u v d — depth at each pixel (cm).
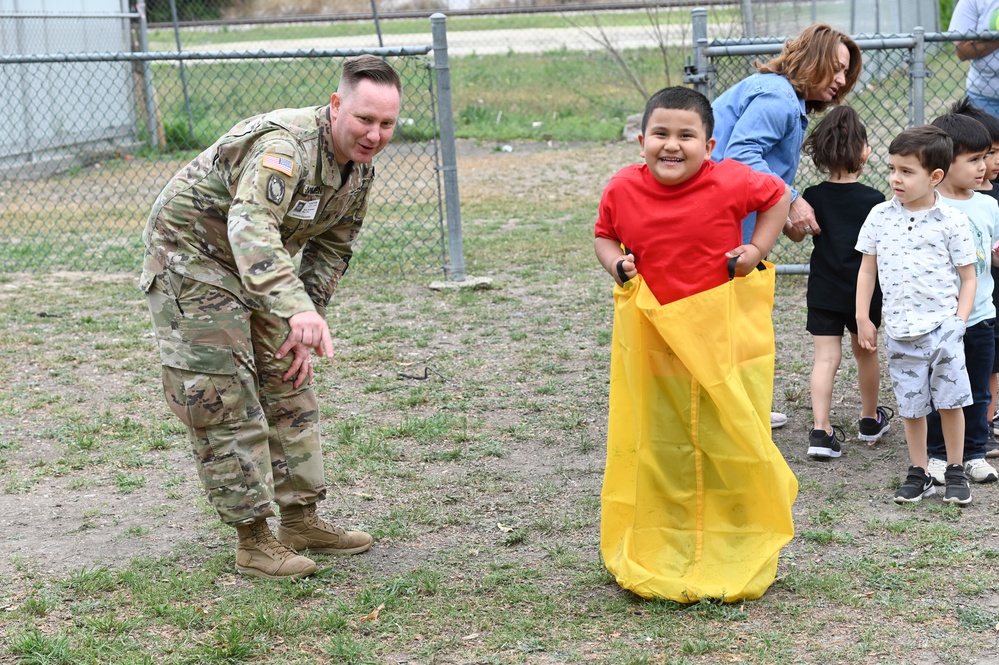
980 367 446
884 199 473
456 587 366
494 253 954
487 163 1521
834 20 1873
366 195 374
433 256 950
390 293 827
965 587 352
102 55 845
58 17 1534
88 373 647
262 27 2797
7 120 1481
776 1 1822
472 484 465
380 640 331
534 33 2788
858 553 385
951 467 430
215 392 355
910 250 424
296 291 323
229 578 378
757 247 335
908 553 383
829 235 477
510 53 2419
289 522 394
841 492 441
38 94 1531
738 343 335
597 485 461
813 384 484
